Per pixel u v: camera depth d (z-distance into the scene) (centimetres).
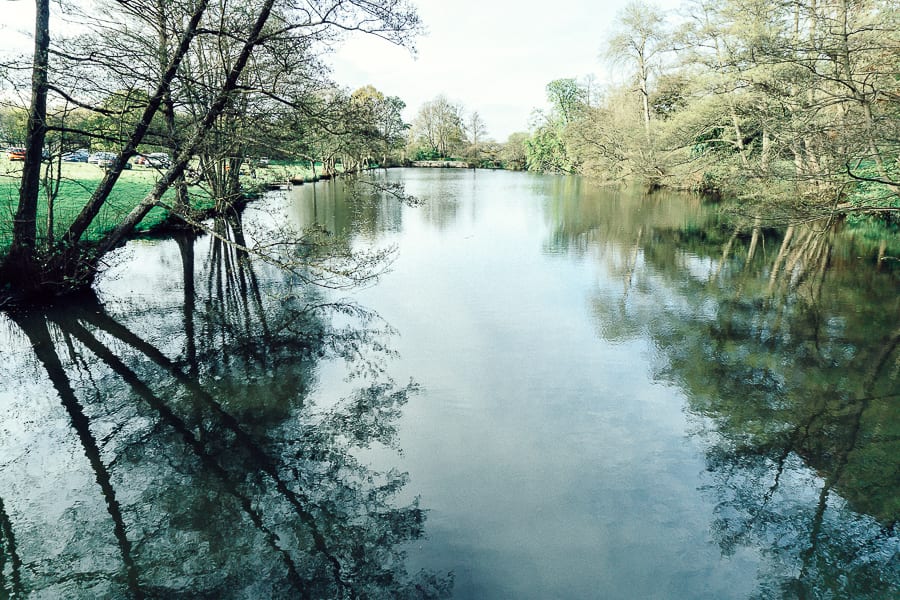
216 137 998
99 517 481
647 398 697
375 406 670
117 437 602
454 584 403
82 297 1073
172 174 1048
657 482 528
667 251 1606
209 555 439
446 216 2411
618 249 1645
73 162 3198
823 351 841
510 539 448
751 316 1004
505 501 496
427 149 9462
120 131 1045
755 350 847
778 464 559
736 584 407
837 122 1224
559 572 414
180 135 1065
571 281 1258
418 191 3847
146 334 900
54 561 430
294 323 960
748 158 2280
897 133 1059
